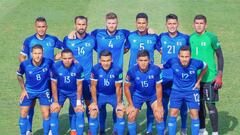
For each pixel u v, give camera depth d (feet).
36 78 32.83
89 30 58.13
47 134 33.68
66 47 35.06
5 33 58.39
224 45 54.44
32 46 35.09
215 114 33.53
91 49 35.24
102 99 33.58
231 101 41.04
